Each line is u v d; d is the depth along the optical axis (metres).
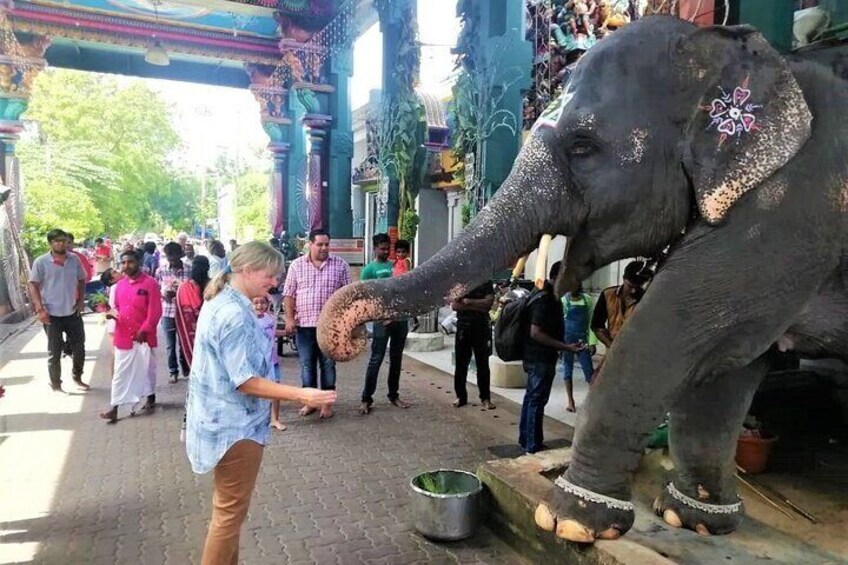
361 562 3.90
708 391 3.54
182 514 4.61
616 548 3.15
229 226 53.00
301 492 5.02
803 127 2.89
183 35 19.02
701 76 3.00
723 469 3.65
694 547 3.56
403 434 6.58
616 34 3.20
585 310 7.29
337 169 18.20
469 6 9.95
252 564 3.88
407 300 2.99
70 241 8.24
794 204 2.94
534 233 3.16
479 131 9.44
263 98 21.20
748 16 4.64
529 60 9.41
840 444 5.30
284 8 17.09
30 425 6.81
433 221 15.62
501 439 6.41
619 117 3.01
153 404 7.35
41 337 12.77
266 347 3.42
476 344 7.48
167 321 8.88
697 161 2.97
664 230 3.11
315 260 7.11
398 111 12.74
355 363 10.27
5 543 4.16
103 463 5.67
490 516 4.26
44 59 17.45
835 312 3.10
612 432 3.13
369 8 17.73
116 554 4.02
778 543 3.65
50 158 26.34
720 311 2.96
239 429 3.25
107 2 17.45
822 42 3.78
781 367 6.03
